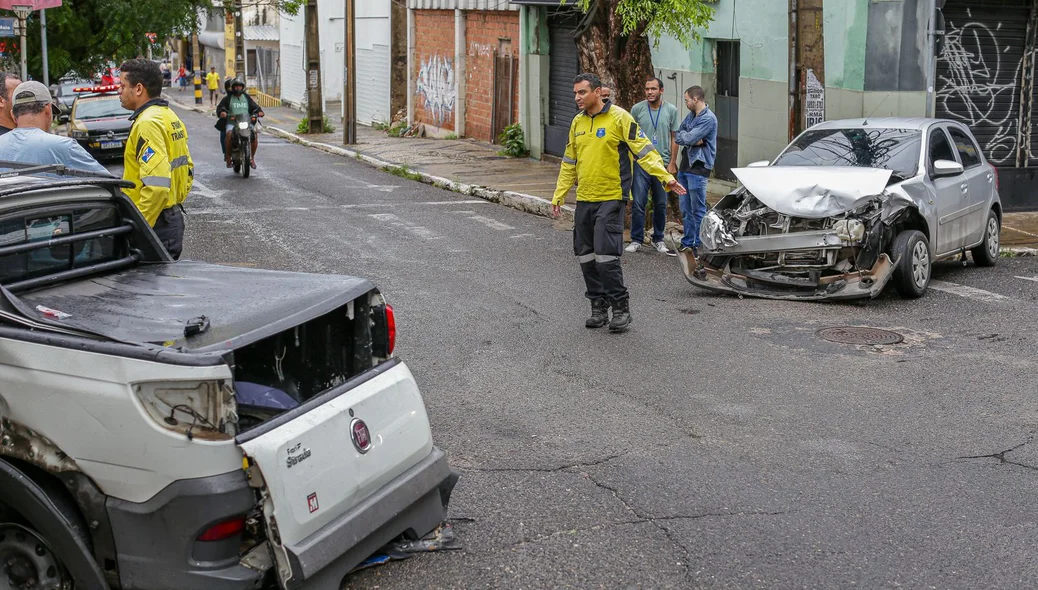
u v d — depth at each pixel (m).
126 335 3.80
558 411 6.69
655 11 13.18
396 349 8.11
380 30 34.69
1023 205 15.69
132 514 3.68
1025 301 9.92
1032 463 5.79
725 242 9.99
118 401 3.63
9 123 6.71
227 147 20.11
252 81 55.25
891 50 14.51
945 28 13.52
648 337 8.54
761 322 9.06
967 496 5.33
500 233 13.80
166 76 70.31
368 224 14.42
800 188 9.70
